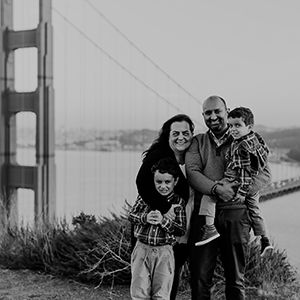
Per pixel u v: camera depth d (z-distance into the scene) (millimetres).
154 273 4062
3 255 6727
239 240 4012
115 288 5621
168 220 3982
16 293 5469
